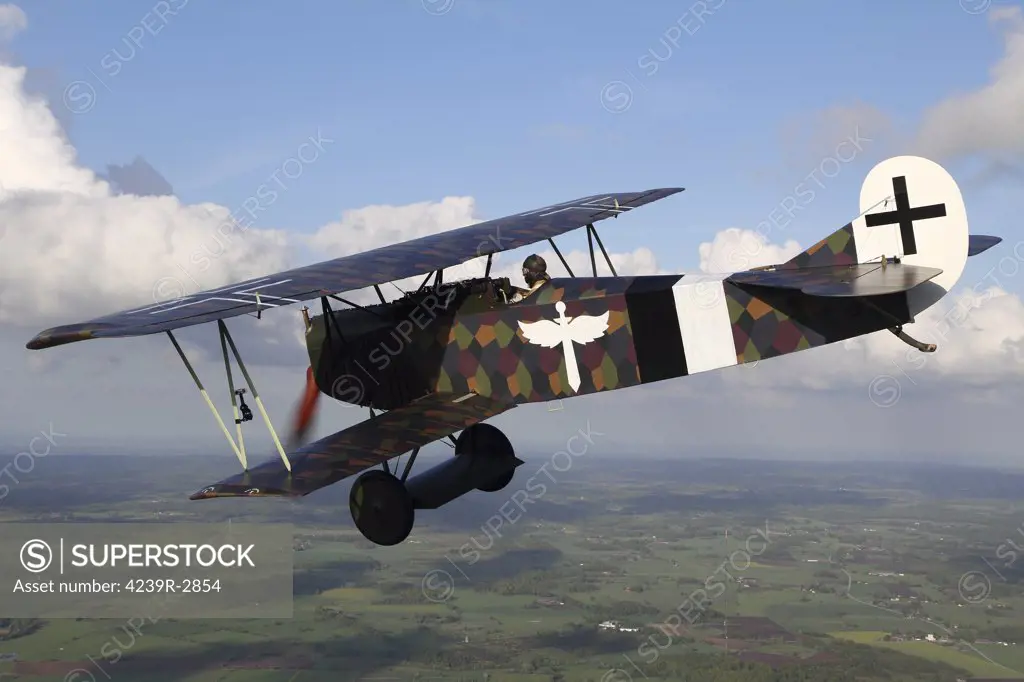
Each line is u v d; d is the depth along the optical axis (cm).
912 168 937
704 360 967
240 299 827
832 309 941
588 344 981
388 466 907
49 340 729
